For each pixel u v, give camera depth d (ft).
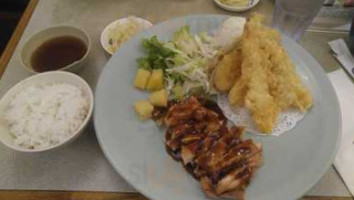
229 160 0.88
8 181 0.94
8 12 1.94
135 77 1.13
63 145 0.91
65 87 1.04
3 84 1.16
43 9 1.42
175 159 0.95
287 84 1.06
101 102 1.04
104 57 1.25
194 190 0.88
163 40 1.25
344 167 0.97
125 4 1.45
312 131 1.02
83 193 0.92
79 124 0.97
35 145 0.93
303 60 1.18
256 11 1.41
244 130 1.01
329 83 1.11
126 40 1.26
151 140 0.99
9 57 1.24
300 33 1.32
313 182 0.88
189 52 1.24
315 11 1.24
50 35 1.21
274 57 1.09
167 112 1.05
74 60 1.16
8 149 1.00
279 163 0.95
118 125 1.00
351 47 1.24
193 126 0.99
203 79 1.16
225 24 1.19
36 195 0.91
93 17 1.39
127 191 0.93
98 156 0.99
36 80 1.04
